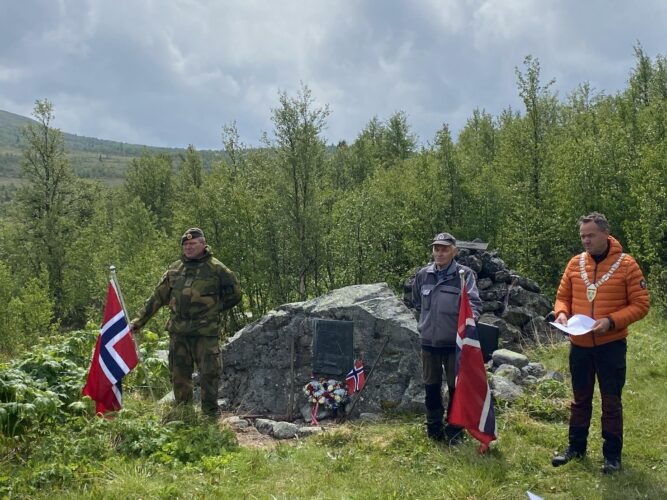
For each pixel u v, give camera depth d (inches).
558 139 1061.8
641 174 778.2
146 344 364.8
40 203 1547.7
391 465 212.2
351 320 305.9
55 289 1477.6
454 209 981.8
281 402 307.7
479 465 202.5
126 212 1748.3
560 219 839.1
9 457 214.1
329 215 879.1
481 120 1539.1
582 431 207.5
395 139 1679.4
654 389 299.4
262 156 949.2
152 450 222.7
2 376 243.0
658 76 1056.2
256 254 844.0
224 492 188.1
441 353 232.4
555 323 199.5
